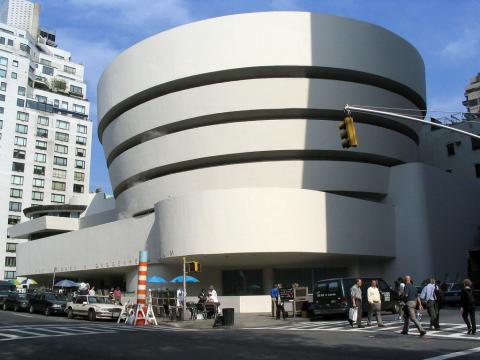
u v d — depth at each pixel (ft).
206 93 125.70
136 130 136.87
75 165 335.26
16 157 312.29
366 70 128.06
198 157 125.29
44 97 344.69
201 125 130.21
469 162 178.50
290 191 107.76
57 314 108.37
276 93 122.93
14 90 320.09
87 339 49.26
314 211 109.50
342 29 127.44
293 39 124.16
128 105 143.23
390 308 82.94
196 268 83.61
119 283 184.44
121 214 149.59
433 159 187.52
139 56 136.56
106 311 90.53
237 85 123.85
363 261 128.06
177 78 128.26
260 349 40.29
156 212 120.98
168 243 114.11
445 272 127.85
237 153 123.03
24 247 201.05
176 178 128.88
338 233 112.57
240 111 123.75
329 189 122.83
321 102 123.85
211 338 50.14
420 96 144.46
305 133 122.62
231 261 119.14
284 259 118.01
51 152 326.85
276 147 121.80
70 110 355.56
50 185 321.93
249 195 106.42
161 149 130.72
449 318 71.46
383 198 132.77
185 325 77.00
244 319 85.66
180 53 128.88
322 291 80.43
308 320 82.02
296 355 36.42
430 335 50.72
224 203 106.93
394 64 133.80
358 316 62.59
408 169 129.70
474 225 145.79
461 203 142.20
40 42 384.88
